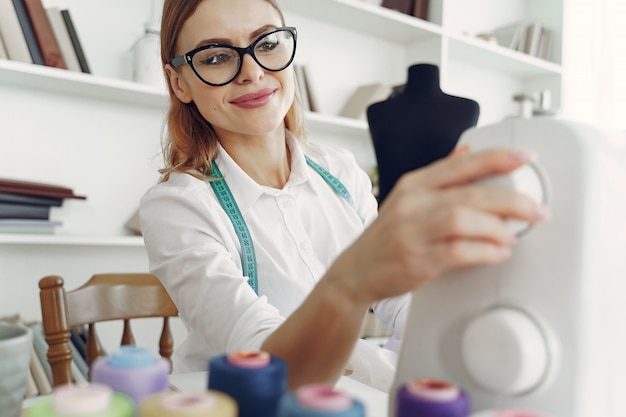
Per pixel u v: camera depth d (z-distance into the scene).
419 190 0.33
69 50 1.84
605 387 0.34
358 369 0.80
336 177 1.25
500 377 0.33
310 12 2.48
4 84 1.90
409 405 0.29
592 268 0.33
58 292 1.00
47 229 1.82
